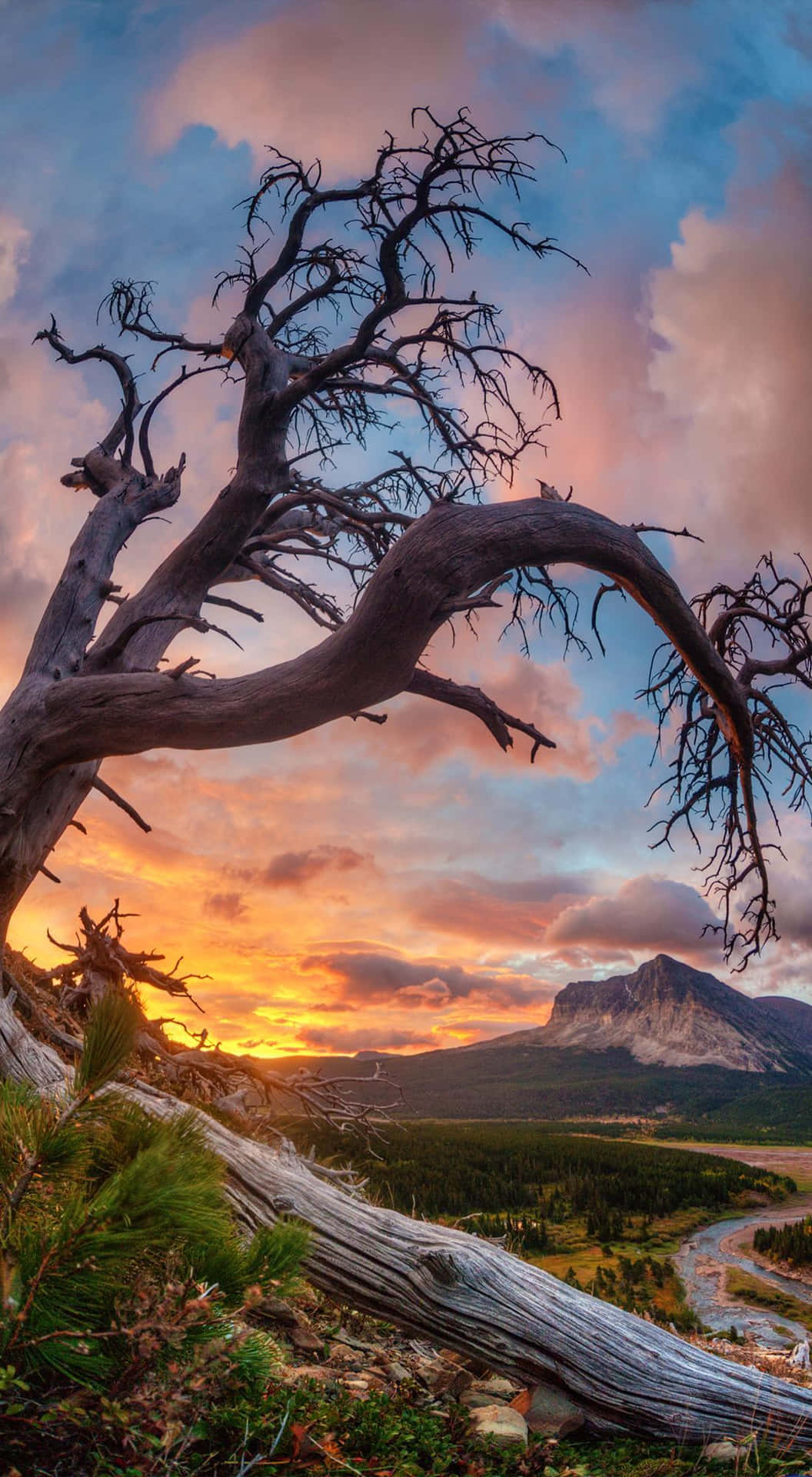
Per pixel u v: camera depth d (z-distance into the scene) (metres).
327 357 11.40
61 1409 3.19
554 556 9.31
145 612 11.99
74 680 9.80
